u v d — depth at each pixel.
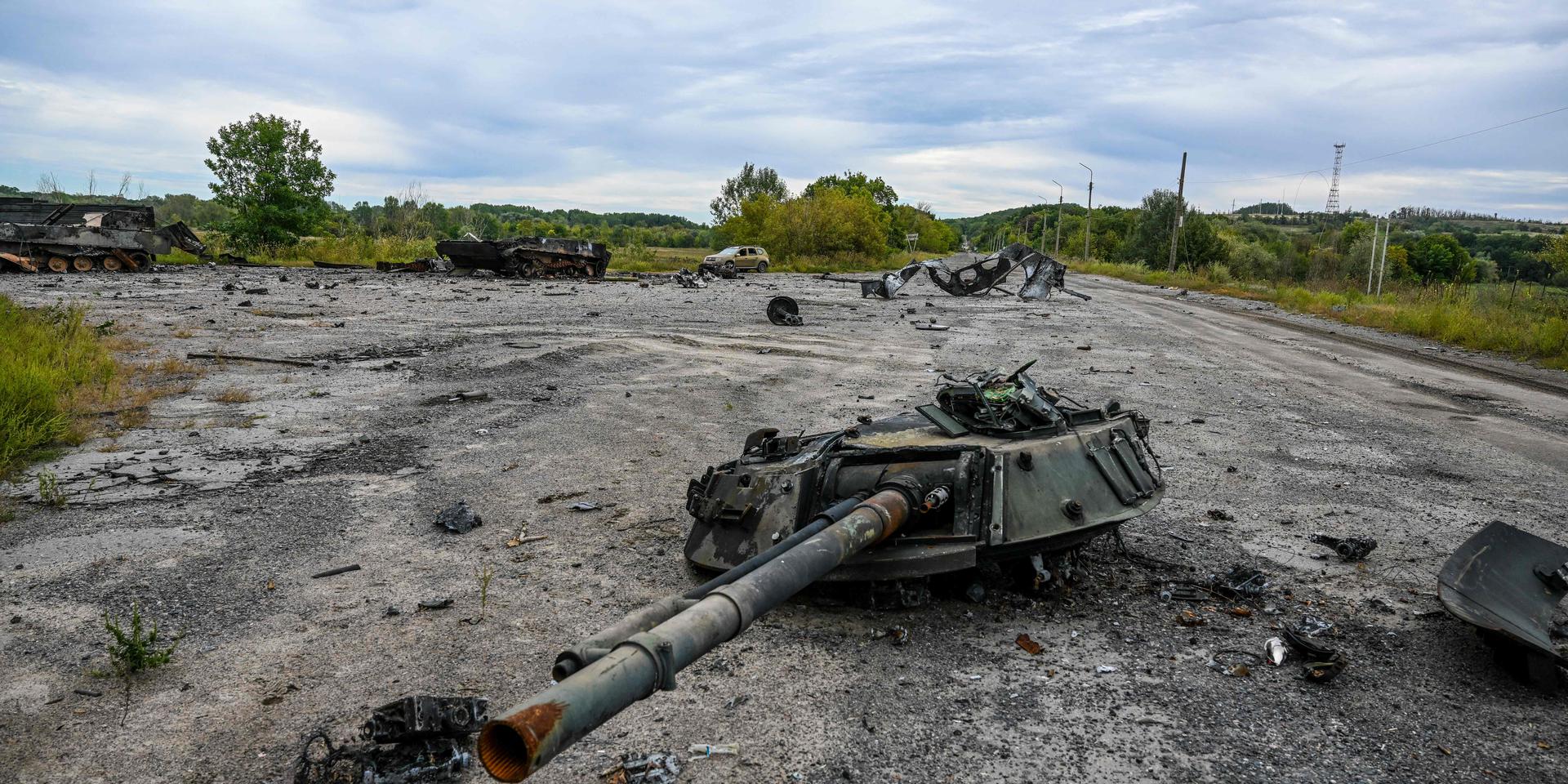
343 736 5.06
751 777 4.68
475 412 13.63
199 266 44.25
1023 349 21.50
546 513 9.14
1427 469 10.95
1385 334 26.12
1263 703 5.42
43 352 14.99
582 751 4.92
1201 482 10.33
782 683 5.67
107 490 9.60
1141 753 4.88
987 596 6.97
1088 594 7.09
